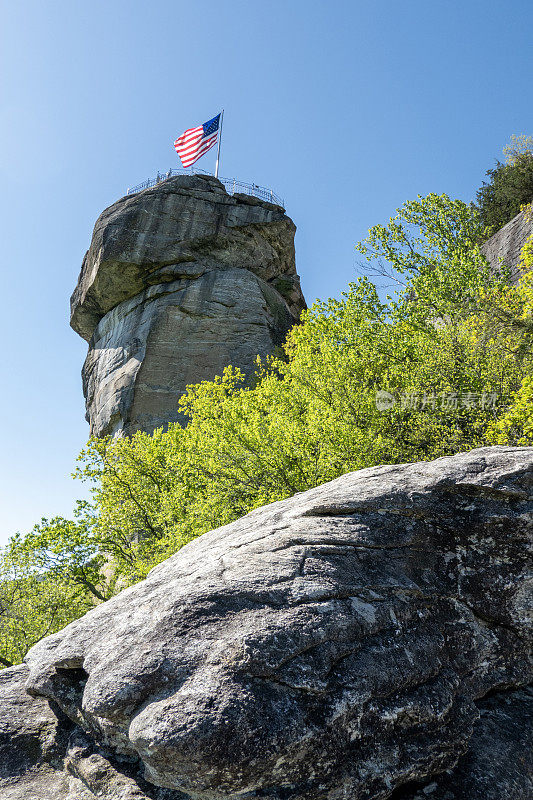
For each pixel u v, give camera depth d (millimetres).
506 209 31500
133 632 4277
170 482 18422
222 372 31359
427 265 18062
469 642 4750
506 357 14805
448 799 3805
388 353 16578
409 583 4699
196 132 36469
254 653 3725
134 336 32688
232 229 35125
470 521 5195
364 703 3771
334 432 12750
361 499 5352
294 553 4730
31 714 4863
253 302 33344
